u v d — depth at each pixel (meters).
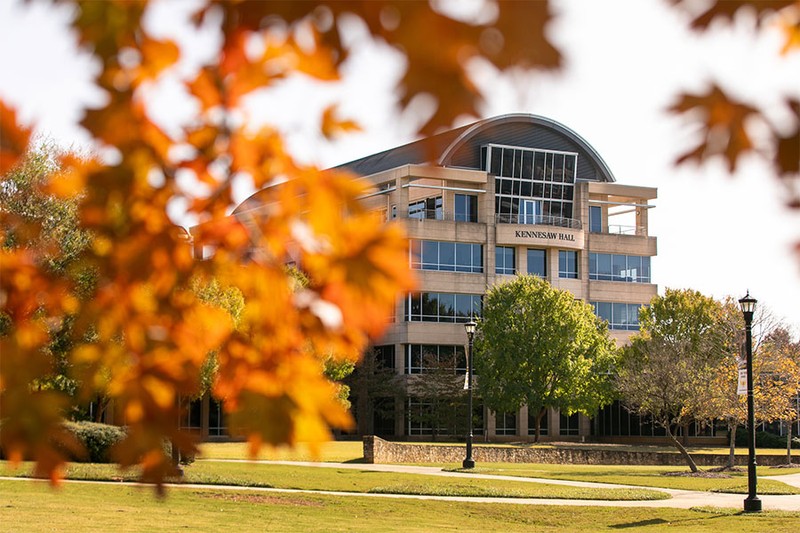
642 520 19.45
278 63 1.73
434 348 67.25
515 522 18.89
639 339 58.12
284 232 1.99
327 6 1.55
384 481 26.72
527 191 70.56
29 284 2.21
